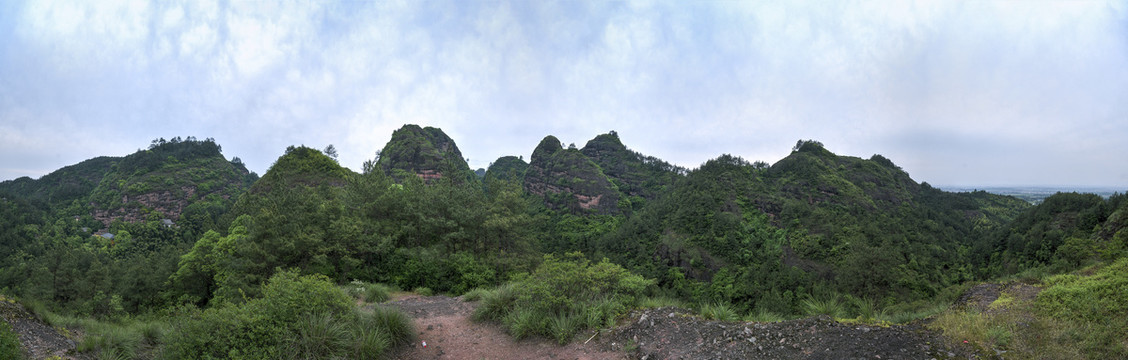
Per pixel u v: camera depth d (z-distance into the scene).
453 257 23.27
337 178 70.94
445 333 9.26
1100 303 6.77
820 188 90.00
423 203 28.19
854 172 99.38
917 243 67.50
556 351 7.75
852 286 43.03
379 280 23.05
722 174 90.06
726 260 67.88
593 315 8.43
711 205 77.75
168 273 34.75
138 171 125.94
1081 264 15.35
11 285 46.12
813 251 65.25
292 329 7.14
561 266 9.52
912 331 6.55
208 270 28.50
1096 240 39.38
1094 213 53.38
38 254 78.00
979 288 10.01
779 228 75.06
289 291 7.61
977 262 67.00
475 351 8.19
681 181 94.88
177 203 121.94
